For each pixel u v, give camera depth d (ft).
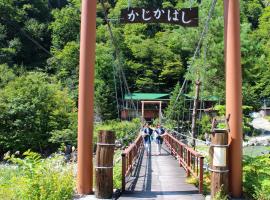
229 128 20.35
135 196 21.18
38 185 16.39
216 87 54.95
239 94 20.36
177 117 103.65
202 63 54.85
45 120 74.13
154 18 22.38
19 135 72.18
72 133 71.67
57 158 22.27
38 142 73.20
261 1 192.85
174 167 36.11
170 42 161.07
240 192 20.10
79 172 21.27
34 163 18.02
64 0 225.35
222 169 19.81
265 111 124.47
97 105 119.55
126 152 23.47
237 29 20.45
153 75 161.48
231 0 20.53
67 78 146.41
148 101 132.26
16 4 172.14
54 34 178.50
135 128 84.33
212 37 55.52
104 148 20.51
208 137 51.52
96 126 81.92
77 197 20.31
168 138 60.29
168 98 146.30
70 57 153.89
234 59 20.34
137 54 162.71
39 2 190.70
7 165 58.49
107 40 157.69
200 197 20.97
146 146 48.75
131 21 22.52
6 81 105.40
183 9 22.39
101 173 20.35
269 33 110.42
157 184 25.61
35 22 178.81
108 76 137.08
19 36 170.30
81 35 21.59
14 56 167.73
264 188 18.43
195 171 26.55
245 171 21.50
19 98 73.87
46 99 75.51
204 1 58.08
